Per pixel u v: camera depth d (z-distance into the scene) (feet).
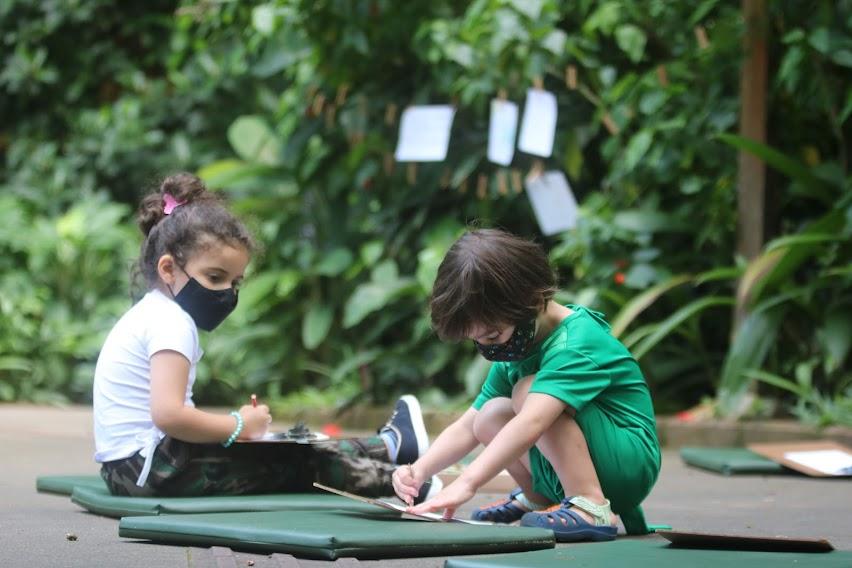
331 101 38.88
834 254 30.68
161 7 51.80
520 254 14.11
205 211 16.93
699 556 12.85
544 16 34.86
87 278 46.11
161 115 50.01
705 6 32.94
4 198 48.08
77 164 49.90
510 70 35.27
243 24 40.81
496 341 14.32
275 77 46.57
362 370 38.29
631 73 34.60
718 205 33.73
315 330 39.29
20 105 51.65
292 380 40.98
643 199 34.91
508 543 13.35
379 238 39.63
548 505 16.11
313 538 12.65
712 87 33.55
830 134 34.40
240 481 17.42
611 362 14.88
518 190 35.63
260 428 17.31
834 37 30.55
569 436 14.56
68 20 50.55
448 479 19.60
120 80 50.75
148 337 16.81
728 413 30.73
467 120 37.27
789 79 31.45
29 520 16.22
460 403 34.86
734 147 33.35
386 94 38.32
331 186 39.63
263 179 41.60
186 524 13.88
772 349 32.27
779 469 24.45
